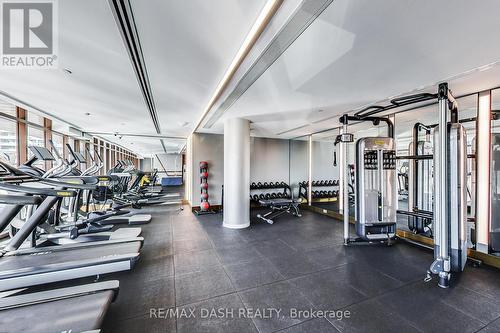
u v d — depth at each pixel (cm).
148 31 166
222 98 319
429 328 168
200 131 611
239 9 143
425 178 391
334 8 139
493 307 193
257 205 688
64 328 139
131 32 168
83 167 639
